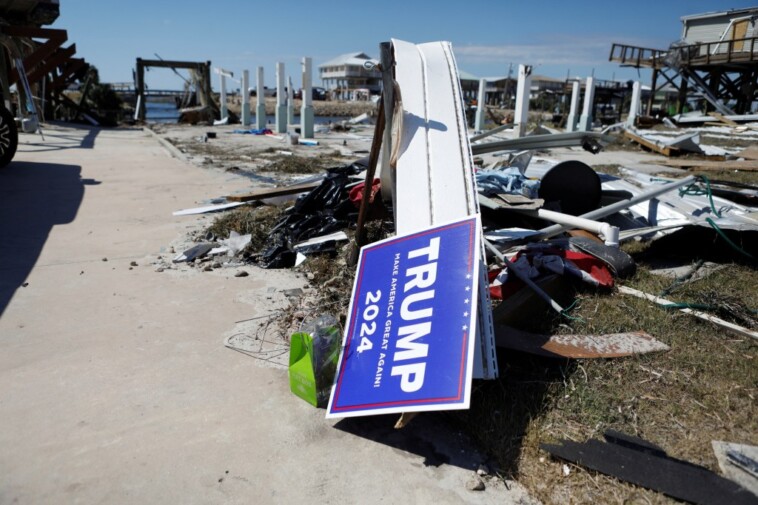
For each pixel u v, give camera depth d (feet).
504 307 12.87
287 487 8.34
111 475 8.52
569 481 8.30
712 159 46.55
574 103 70.64
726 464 8.50
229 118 97.81
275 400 10.50
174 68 97.96
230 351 12.28
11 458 8.82
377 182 20.44
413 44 17.22
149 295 15.33
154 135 65.00
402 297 10.79
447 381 8.95
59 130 67.00
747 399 10.22
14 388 10.67
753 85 87.15
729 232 17.25
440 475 8.59
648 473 8.24
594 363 11.19
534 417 9.65
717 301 14.03
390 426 9.75
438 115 15.03
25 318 13.73
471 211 12.79
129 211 24.90
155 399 10.43
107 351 12.18
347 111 168.14
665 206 21.80
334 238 19.43
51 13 69.67
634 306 14.05
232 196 25.84
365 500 8.09
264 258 18.11
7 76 62.44
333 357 10.59
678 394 10.37
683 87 95.50
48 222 22.72
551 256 15.29
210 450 9.10
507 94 202.69
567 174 20.58
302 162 40.65
